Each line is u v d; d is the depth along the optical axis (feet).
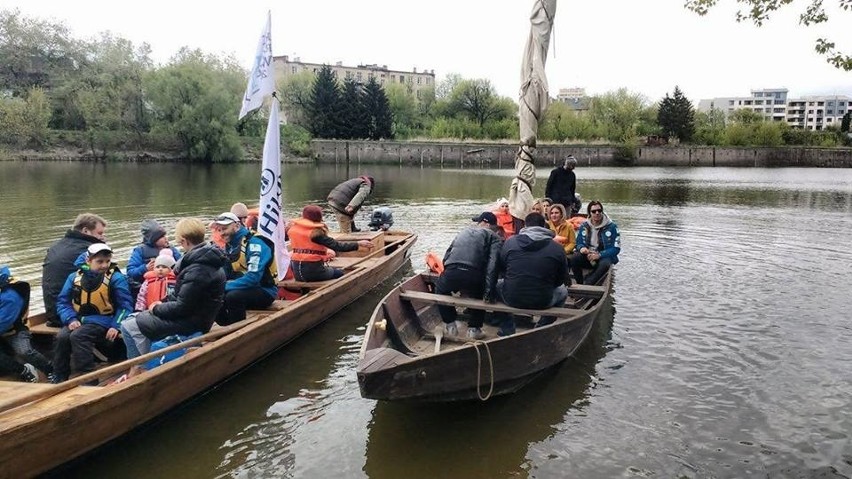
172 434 15.31
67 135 153.17
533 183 29.73
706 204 70.38
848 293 28.55
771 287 29.73
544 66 28.53
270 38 22.88
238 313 20.29
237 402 17.21
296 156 190.49
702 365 19.88
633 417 16.37
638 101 254.88
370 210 61.52
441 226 49.80
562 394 17.79
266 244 20.74
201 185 85.25
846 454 14.52
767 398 17.46
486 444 15.03
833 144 243.19
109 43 170.60
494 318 22.21
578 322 19.11
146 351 16.83
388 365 14.32
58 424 12.44
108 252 16.43
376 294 28.89
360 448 14.85
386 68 365.61
